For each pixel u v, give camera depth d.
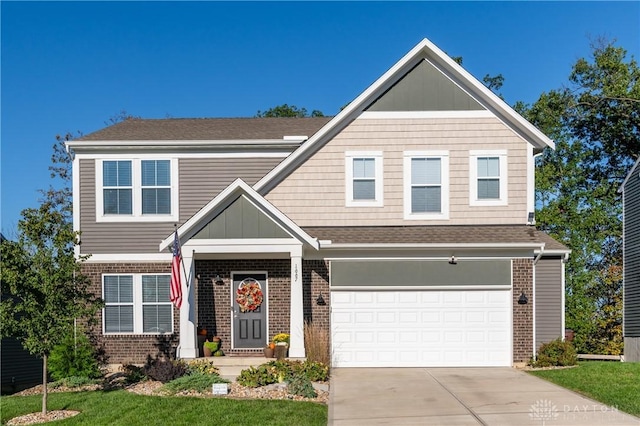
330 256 17.06
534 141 17.95
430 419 10.42
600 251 29.28
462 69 17.75
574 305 27.23
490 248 16.78
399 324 16.98
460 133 17.98
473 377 14.89
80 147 17.83
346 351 16.91
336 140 18.09
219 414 10.53
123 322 17.59
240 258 17.19
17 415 11.12
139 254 17.77
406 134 18.05
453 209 17.91
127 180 18.03
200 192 18.14
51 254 11.64
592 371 14.77
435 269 17.06
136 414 10.65
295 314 15.65
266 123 21.52
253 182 18.31
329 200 18.00
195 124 21.27
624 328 24.17
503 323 16.97
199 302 17.20
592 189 31.80
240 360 15.67
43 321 11.49
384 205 17.97
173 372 13.98
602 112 32.47
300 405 11.27
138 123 21.48
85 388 14.02
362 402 11.90
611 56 32.44
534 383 13.83
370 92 17.86
